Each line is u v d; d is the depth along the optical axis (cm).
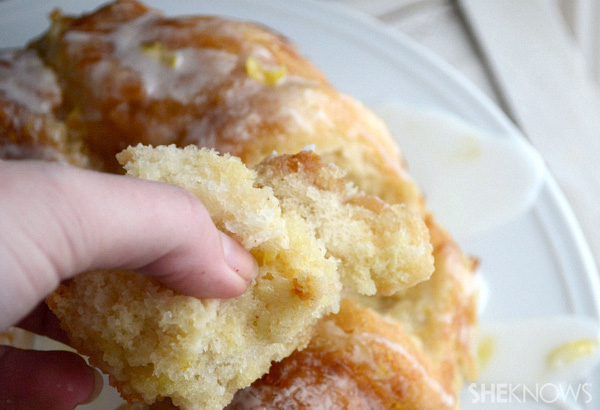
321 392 22
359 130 26
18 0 34
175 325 18
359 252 20
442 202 33
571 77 37
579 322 30
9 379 22
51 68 27
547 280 31
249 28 27
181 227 16
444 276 26
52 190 15
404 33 38
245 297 18
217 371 19
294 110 25
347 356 22
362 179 26
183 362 18
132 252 16
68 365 22
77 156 27
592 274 31
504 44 38
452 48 38
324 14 36
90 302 19
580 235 32
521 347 30
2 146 27
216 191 18
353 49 35
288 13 35
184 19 27
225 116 25
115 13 28
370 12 38
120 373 19
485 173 33
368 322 23
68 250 15
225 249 18
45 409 22
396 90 35
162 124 25
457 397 27
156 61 26
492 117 34
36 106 26
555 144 36
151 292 18
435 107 35
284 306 18
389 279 20
